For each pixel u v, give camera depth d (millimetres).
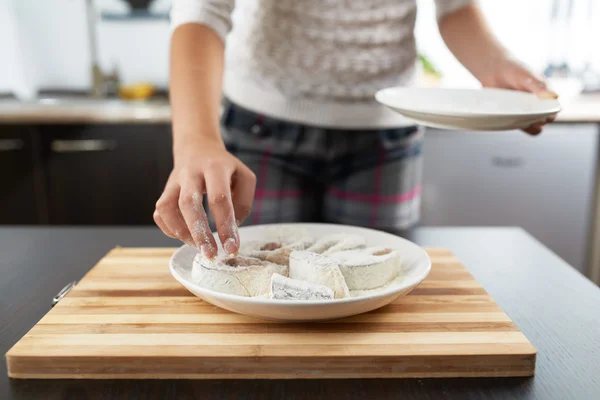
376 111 1118
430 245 965
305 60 1079
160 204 673
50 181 2039
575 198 2092
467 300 694
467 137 2033
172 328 614
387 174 1164
